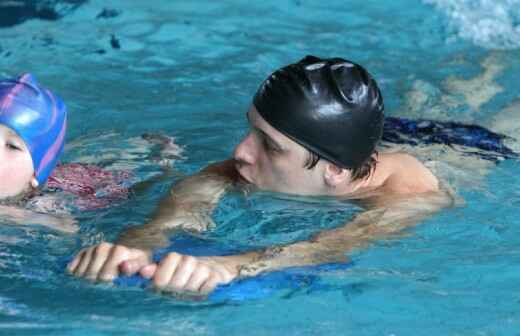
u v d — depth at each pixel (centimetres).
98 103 934
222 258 574
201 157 806
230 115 915
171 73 1028
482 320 549
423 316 553
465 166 792
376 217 673
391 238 648
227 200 693
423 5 1260
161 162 786
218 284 548
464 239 654
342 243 630
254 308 547
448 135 853
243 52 1098
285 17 1216
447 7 1251
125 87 983
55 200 696
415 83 1012
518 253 636
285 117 660
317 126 662
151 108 927
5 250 615
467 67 1071
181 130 871
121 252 546
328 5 1256
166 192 719
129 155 798
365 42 1148
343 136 670
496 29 1191
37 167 683
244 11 1226
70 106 921
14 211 670
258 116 673
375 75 1042
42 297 557
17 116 666
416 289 583
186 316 537
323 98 662
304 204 691
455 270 608
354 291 573
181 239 636
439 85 1005
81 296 554
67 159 781
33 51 1068
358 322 542
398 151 810
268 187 700
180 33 1142
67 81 991
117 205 698
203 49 1100
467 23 1203
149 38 1122
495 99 964
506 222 684
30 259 605
